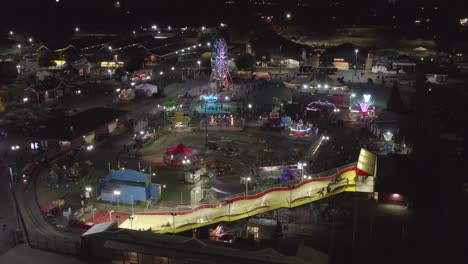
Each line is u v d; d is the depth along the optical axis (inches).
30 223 1675.7
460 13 7760.8
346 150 2529.5
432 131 2338.8
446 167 1758.1
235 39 7204.7
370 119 3024.1
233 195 1957.4
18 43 5925.2
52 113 3248.0
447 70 4530.0
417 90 3722.9
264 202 1761.8
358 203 1595.7
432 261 1216.8
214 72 4008.4
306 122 3048.7
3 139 2719.0
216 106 3410.4
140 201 1911.9
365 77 4586.6
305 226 1742.1
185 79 4522.6
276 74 4776.1
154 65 5196.9
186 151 2377.0
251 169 2247.8
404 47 6033.5
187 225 1635.1
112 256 1264.8
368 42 6619.1
